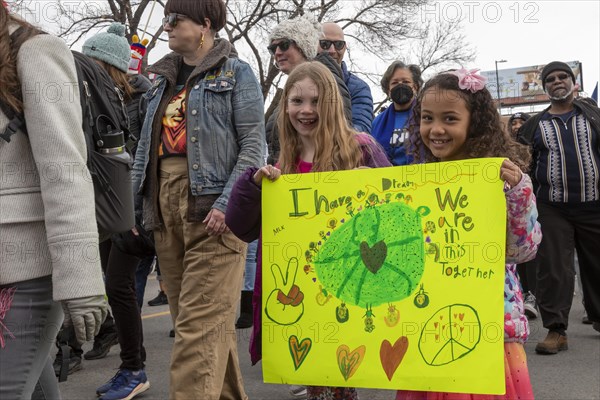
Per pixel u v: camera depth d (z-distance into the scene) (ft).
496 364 8.20
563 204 19.11
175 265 12.19
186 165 11.85
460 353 8.32
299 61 15.97
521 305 8.82
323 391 9.95
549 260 18.78
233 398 12.31
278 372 9.02
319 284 9.00
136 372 14.93
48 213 7.61
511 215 8.49
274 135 15.23
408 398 8.70
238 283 11.77
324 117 10.30
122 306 14.75
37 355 7.83
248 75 12.10
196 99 11.86
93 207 7.86
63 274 7.55
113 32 15.71
